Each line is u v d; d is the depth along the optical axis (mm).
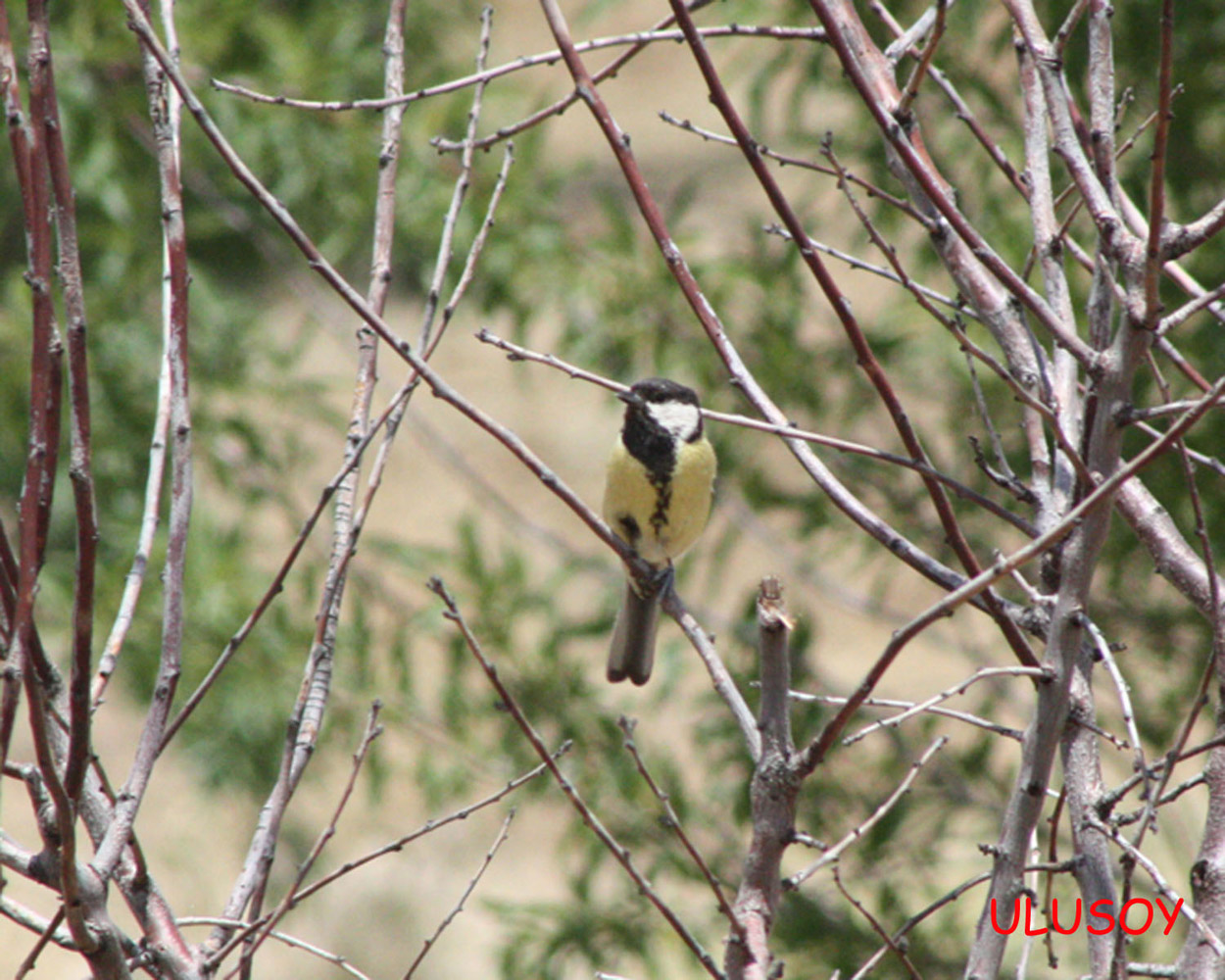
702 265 11930
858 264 4777
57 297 12344
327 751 12570
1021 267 10633
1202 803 10531
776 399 11828
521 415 25016
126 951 3850
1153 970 4113
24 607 3221
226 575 11922
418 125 12867
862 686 3580
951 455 12695
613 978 4227
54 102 3600
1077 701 4414
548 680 11781
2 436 12461
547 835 17953
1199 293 4613
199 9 12633
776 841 3863
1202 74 10242
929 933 10297
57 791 3232
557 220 12648
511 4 30578
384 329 3814
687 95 30359
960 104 4930
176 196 4395
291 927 16219
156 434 4379
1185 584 4621
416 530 22453
